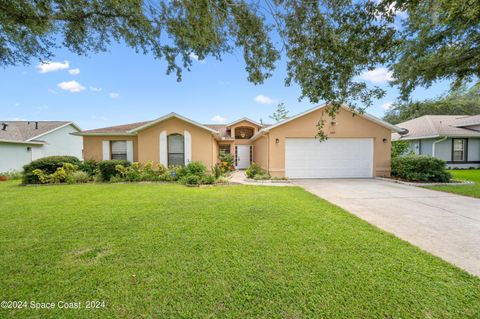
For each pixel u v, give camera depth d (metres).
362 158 12.53
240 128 20.67
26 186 10.30
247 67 4.29
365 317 2.13
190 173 11.50
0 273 2.87
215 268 2.97
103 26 4.47
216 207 6.09
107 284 2.64
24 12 3.49
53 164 11.69
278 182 11.11
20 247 3.62
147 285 2.62
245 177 13.04
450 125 18.81
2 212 5.65
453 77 7.61
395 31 3.36
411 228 4.55
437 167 10.51
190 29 4.00
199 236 4.05
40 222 4.85
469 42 6.56
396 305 2.29
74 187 9.79
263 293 2.47
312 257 3.26
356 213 5.62
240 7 3.49
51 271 2.91
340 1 3.19
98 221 4.91
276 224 4.70
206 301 2.35
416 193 8.23
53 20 3.96
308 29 3.40
